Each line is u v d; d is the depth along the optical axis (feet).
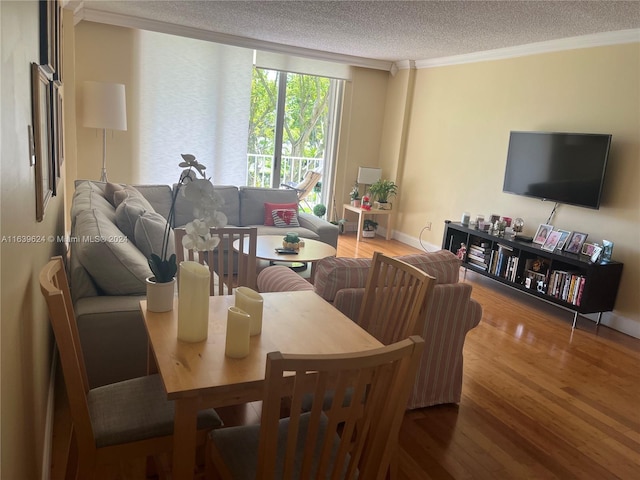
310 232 16.17
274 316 5.79
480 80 17.80
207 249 5.24
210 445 5.02
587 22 12.28
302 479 3.71
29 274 4.49
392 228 22.99
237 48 19.29
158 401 5.27
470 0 11.23
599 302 12.87
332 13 13.66
